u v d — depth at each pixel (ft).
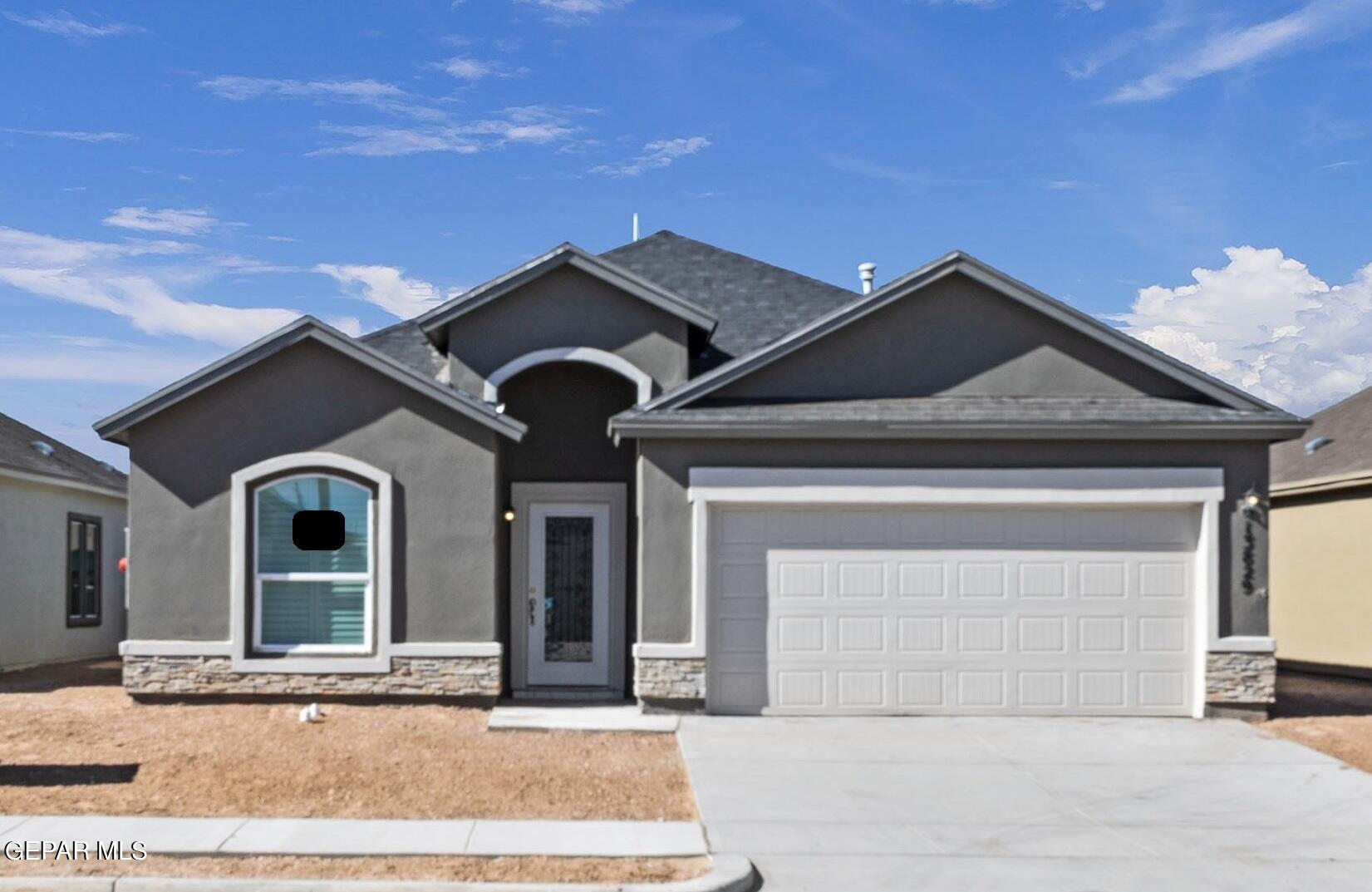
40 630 67.72
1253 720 48.44
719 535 49.24
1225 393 49.83
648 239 71.41
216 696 48.93
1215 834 33.71
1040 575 49.16
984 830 33.73
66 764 38.40
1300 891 29.09
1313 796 37.58
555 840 31.91
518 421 52.85
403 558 49.37
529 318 54.49
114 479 81.56
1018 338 51.21
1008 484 48.67
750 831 33.17
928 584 49.11
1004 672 48.93
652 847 31.50
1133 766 40.96
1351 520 64.90
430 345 61.82
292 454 49.44
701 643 48.19
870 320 51.19
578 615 54.95
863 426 47.73
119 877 27.94
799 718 48.32
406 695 48.98
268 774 37.55
